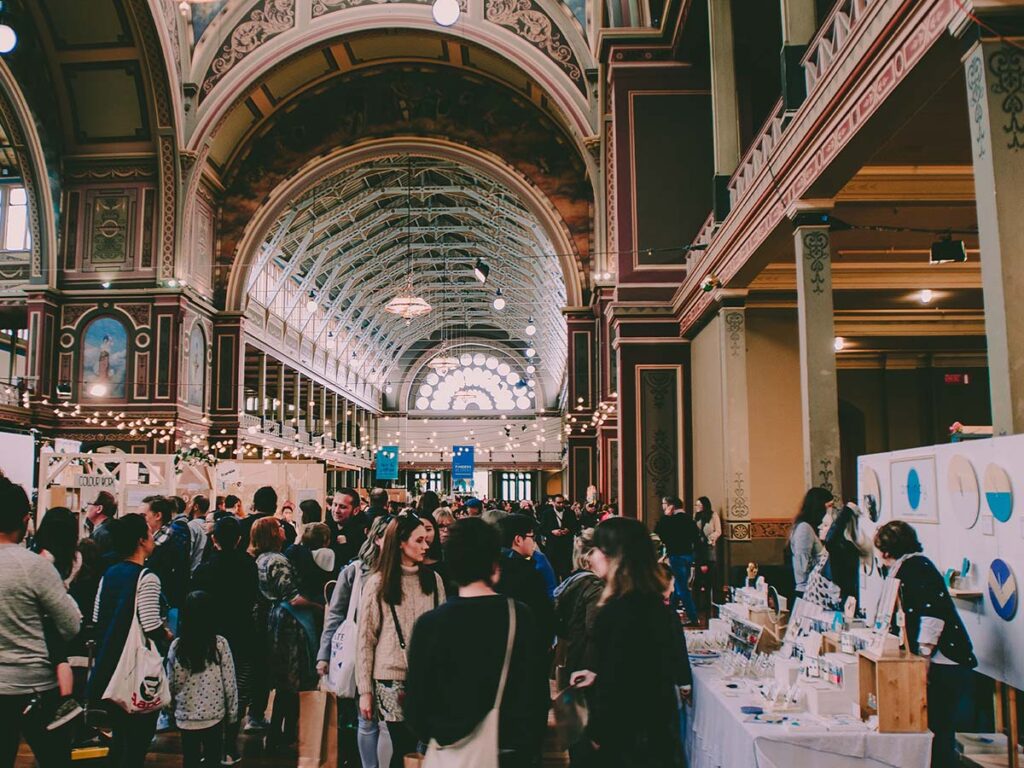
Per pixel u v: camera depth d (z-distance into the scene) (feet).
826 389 24.03
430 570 14.56
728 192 36.96
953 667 13.98
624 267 48.75
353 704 17.90
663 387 48.42
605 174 72.54
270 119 84.58
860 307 43.83
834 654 13.92
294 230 102.63
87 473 38.37
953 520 17.61
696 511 39.09
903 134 24.52
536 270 126.62
